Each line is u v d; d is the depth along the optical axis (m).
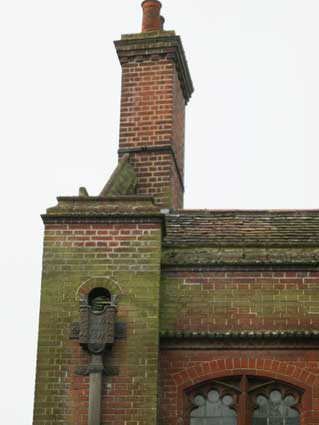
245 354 17.08
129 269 17.11
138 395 16.42
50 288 17.08
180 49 22.36
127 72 22.20
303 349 17.03
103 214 17.36
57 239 17.34
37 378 16.62
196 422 16.97
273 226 18.94
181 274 17.58
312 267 17.44
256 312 17.27
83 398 16.50
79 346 16.73
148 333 16.73
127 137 21.67
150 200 17.53
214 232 18.81
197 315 17.31
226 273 17.53
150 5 23.02
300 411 16.83
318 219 19.12
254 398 17.02
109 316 16.67
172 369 17.08
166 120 21.64
